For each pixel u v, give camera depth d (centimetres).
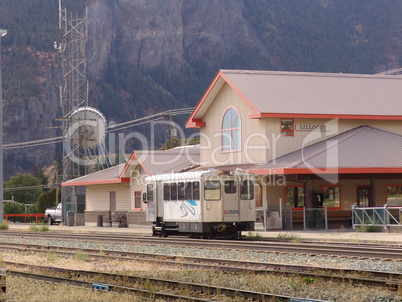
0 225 5884
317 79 5309
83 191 6688
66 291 1759
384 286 1658
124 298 1614
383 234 3756
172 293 1686
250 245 2930
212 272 2030
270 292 1658
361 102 4991
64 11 7500
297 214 4488
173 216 3709
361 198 4756
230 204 3522
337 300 1536
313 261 2277
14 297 1695
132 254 2736
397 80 5531
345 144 4534
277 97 4847
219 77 5050
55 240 3950
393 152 4459
